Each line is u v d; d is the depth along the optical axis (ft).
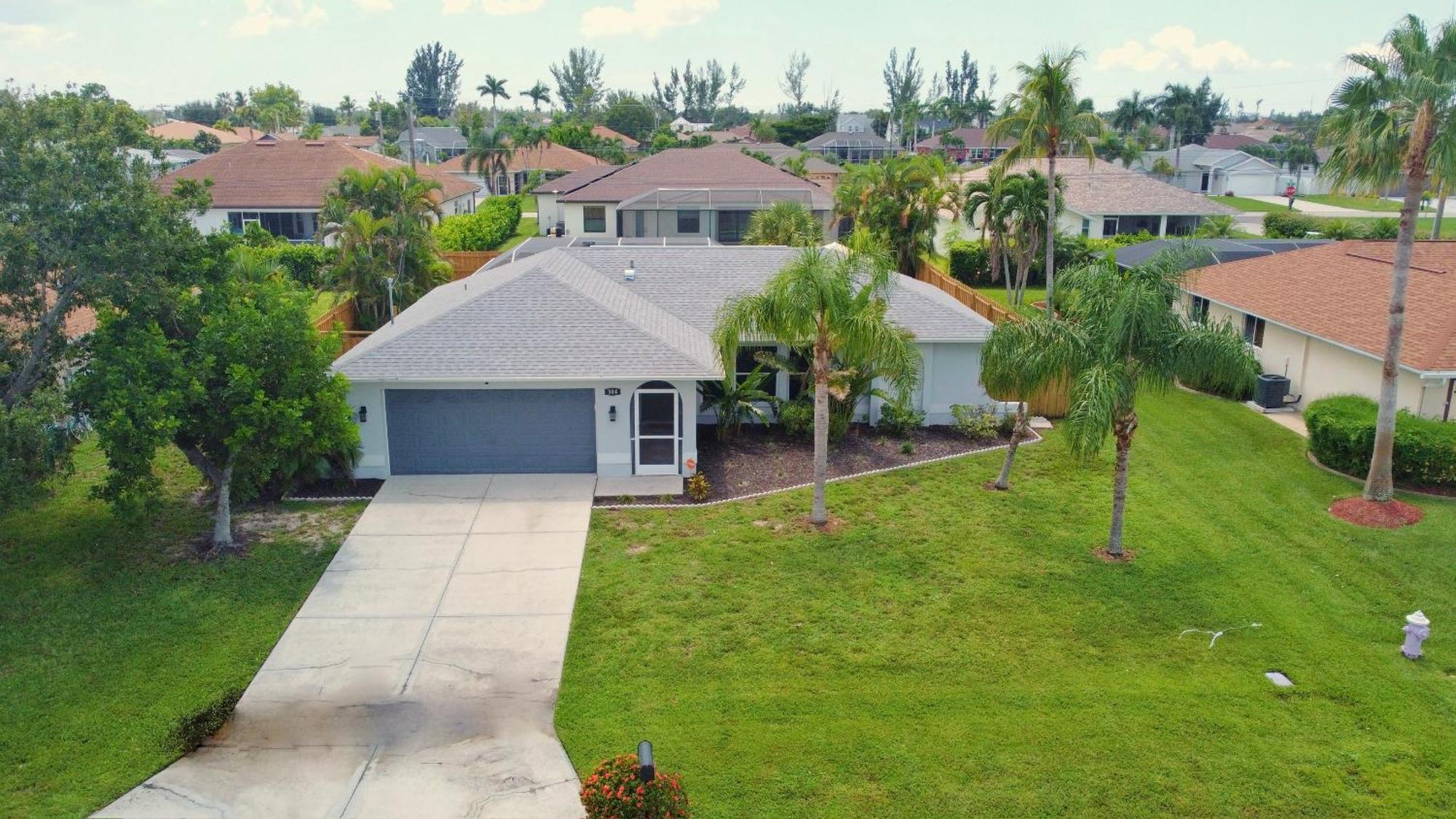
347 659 44.19
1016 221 115.44
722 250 91.09
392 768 36.83
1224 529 58.34
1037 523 59.26
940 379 77.87
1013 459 70.23
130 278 50.90
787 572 52.65
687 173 177.17
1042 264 137.69
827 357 57.16
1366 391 73.46
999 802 34.78
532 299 69.41
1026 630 46.62
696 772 36.42
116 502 50.70
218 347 52.47
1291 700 41.04
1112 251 56.08
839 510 61.21
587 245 113.91
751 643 45.50
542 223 206.08
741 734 38.73
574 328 67.15
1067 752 37.55
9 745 37.63
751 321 58.34
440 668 43.52
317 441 56.70
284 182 165.89
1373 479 60.39
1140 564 53.57
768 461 70.38
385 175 114.32
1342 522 59.00
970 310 84.07
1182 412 82.28
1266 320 86.58
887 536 57.31
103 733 38.55
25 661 43.34
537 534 57.52
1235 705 40.65
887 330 55.01
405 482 65.82
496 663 43.93
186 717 39.75
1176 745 37.99
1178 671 43.29
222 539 54.85
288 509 61.11
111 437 48.83
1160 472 68.13
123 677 42.42
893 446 73.72
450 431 66.64
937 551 55.26
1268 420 79.77
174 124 370.73
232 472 54.75
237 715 39.99
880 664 43.70
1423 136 53.98
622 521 59.62
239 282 58.75
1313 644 45.50
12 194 47.93
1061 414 81.20
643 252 89.71
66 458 51.34
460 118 469.57
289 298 56.08
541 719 39.93
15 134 47.47
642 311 75.82
